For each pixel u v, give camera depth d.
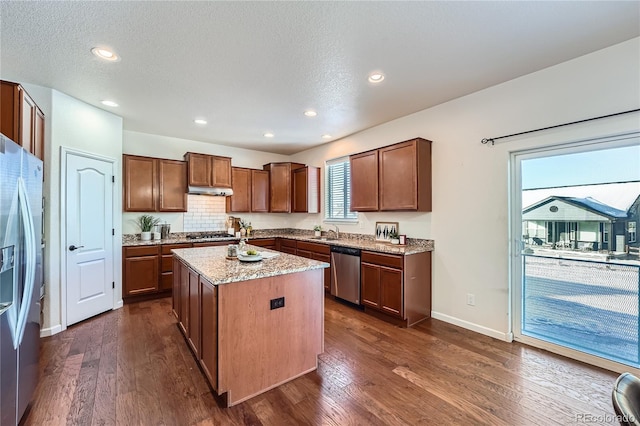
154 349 2.60
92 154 3.35
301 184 5.38
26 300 1.67
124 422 1.70
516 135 2.72
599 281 2.35
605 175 2.31
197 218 5.07
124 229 4.29
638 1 1.71
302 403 1.90
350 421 1.73
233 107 3.40
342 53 2.25
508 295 2.80
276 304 2.10
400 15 1.82
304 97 3.11
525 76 2.66
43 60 2.34
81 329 3.04
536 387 2.05
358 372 2.26
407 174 3.39
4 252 1.42
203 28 1.94
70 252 3.11
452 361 2.42
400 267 3.17
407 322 3.18
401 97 3.13
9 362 1.48
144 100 3.18
